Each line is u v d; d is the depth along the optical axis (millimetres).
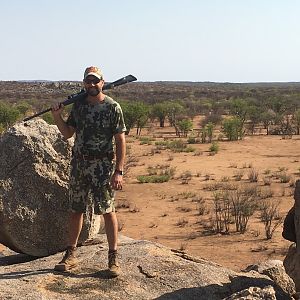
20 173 5637
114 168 4758
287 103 55906
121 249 5484
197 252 11883
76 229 4918
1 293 4328
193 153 29250
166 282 4750
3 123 38125
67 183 5773
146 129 44875
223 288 4809
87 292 4453
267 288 4359
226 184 20172
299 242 5902
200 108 62812
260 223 14320
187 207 16422
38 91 104188
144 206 16719
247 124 44656
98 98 4660
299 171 22828
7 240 5715
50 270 4883
